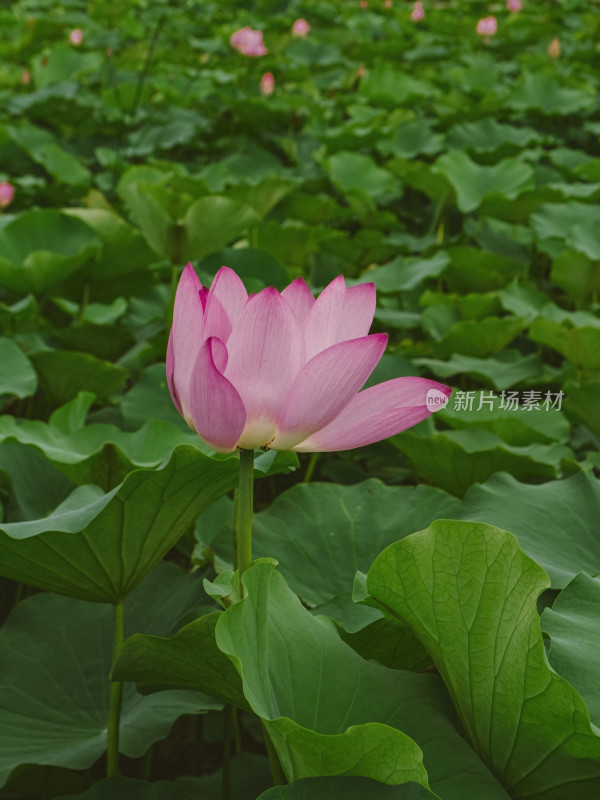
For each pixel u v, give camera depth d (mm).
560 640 1223
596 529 1717
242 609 1082
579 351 2984
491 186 5047
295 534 1894
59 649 1793
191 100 6766
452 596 1129
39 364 2857
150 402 2654
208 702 1668
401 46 9172
